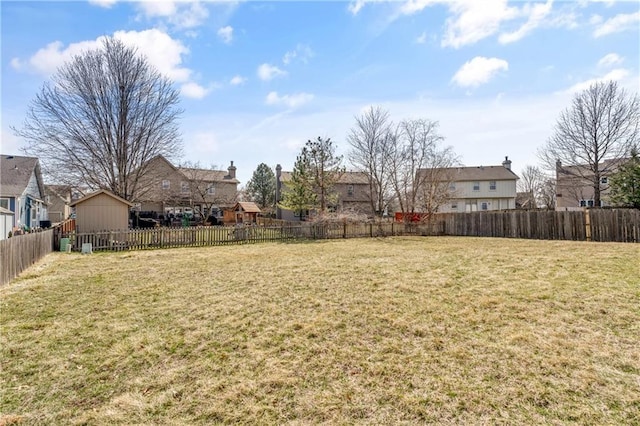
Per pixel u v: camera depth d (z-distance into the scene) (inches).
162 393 116.0
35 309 211.8
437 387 113.3
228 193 1459.2
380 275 285.9
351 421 98.0
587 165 908.6
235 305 212.2
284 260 397.1
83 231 631.8
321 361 135.3
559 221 637.9
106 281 291.9
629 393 104.2
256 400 110.2
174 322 184.9
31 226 935.0
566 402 101.6
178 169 1179.9
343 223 777.6
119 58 816.9
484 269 295.7
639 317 162.2
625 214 556.4
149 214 1190.3
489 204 1485.0
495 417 96.4
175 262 399.9
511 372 120.3
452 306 193.6
